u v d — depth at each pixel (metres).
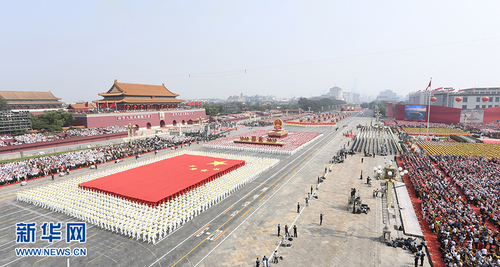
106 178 54.19
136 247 31.55
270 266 27.52
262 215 39.81
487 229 31.59
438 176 53.00
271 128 157.75
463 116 165.12
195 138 112.38
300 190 50.41
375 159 76.00
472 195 41.84
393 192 49.31
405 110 188.88
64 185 50.66
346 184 53.62
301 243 32.09
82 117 115.31
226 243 32.22
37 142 83.31
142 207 39.62
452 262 26.72
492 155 72.81
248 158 73.88
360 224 36.94
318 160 75.06
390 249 30.89
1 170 59.06
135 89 144.62
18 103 154.88
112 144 97.69
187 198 42.69
